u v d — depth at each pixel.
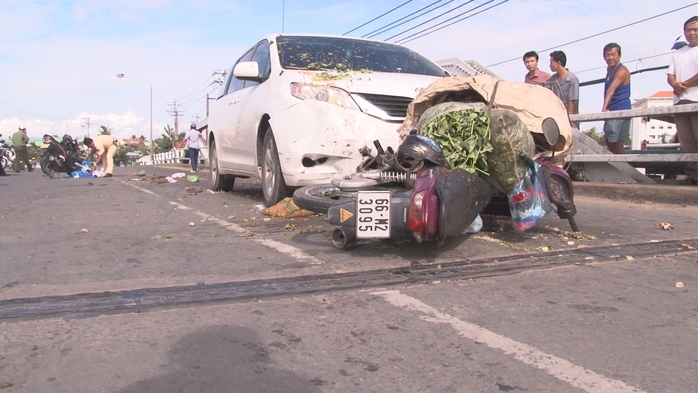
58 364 2.26
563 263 3.74
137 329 2.61
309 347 2.43
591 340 2.51
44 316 2.74
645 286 3.28
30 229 5.22
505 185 4.20
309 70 6.03
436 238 3.72
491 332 2.59
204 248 4.22
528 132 4.11
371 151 5.23
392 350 2.40
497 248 4.16
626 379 2.15
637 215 5.98
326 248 4.17
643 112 7.33
